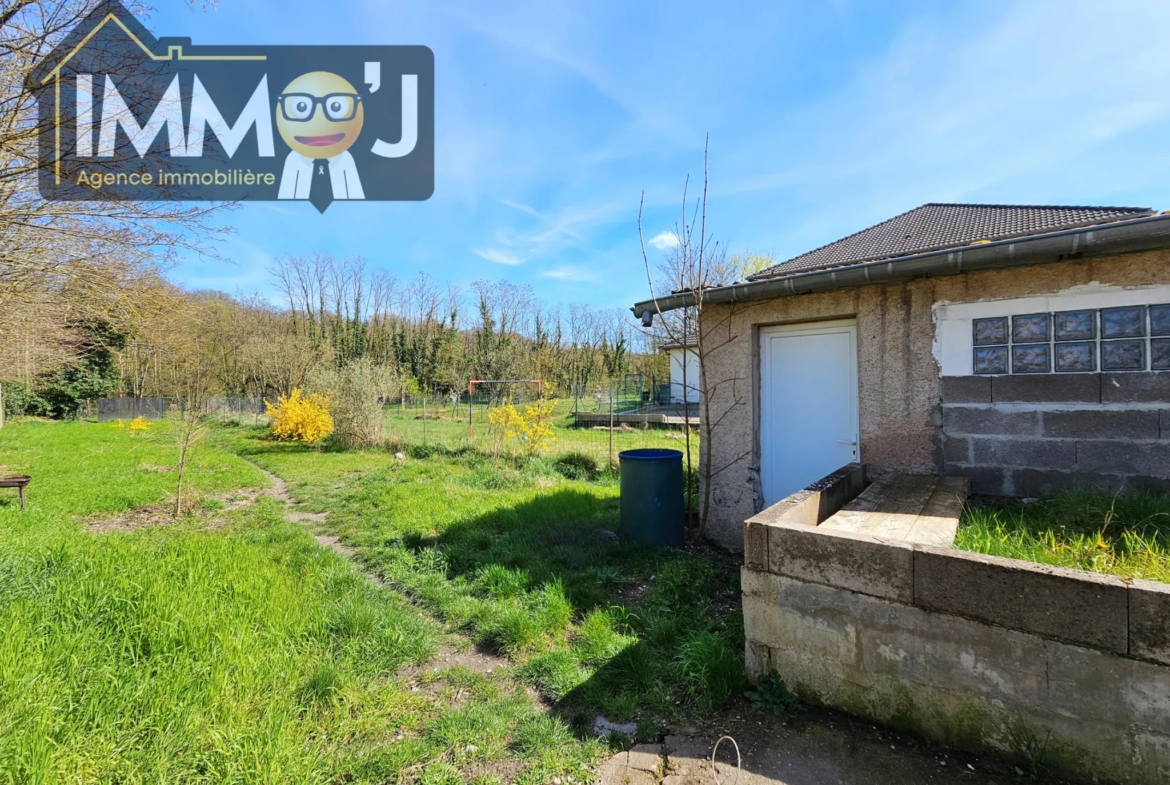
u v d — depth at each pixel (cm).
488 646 298
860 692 202
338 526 600
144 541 480
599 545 464
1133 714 147
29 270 551
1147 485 282
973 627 174
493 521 548
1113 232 267
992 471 332
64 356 1091
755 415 454
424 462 1073
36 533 509
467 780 187
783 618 221
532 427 1045
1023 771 166
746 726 209
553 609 322
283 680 238
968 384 340
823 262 494
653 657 271
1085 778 156
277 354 2497
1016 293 321
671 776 184
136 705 209
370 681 252
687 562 398
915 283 360
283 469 1067
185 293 772
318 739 205
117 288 612
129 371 2625
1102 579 153
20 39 431
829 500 304
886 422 374
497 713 227
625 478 472
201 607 290
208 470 1045
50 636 250
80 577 320
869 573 197
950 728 181
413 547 488
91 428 2059
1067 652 158
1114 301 291
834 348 418
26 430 1919
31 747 171
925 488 315
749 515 453
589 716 225
